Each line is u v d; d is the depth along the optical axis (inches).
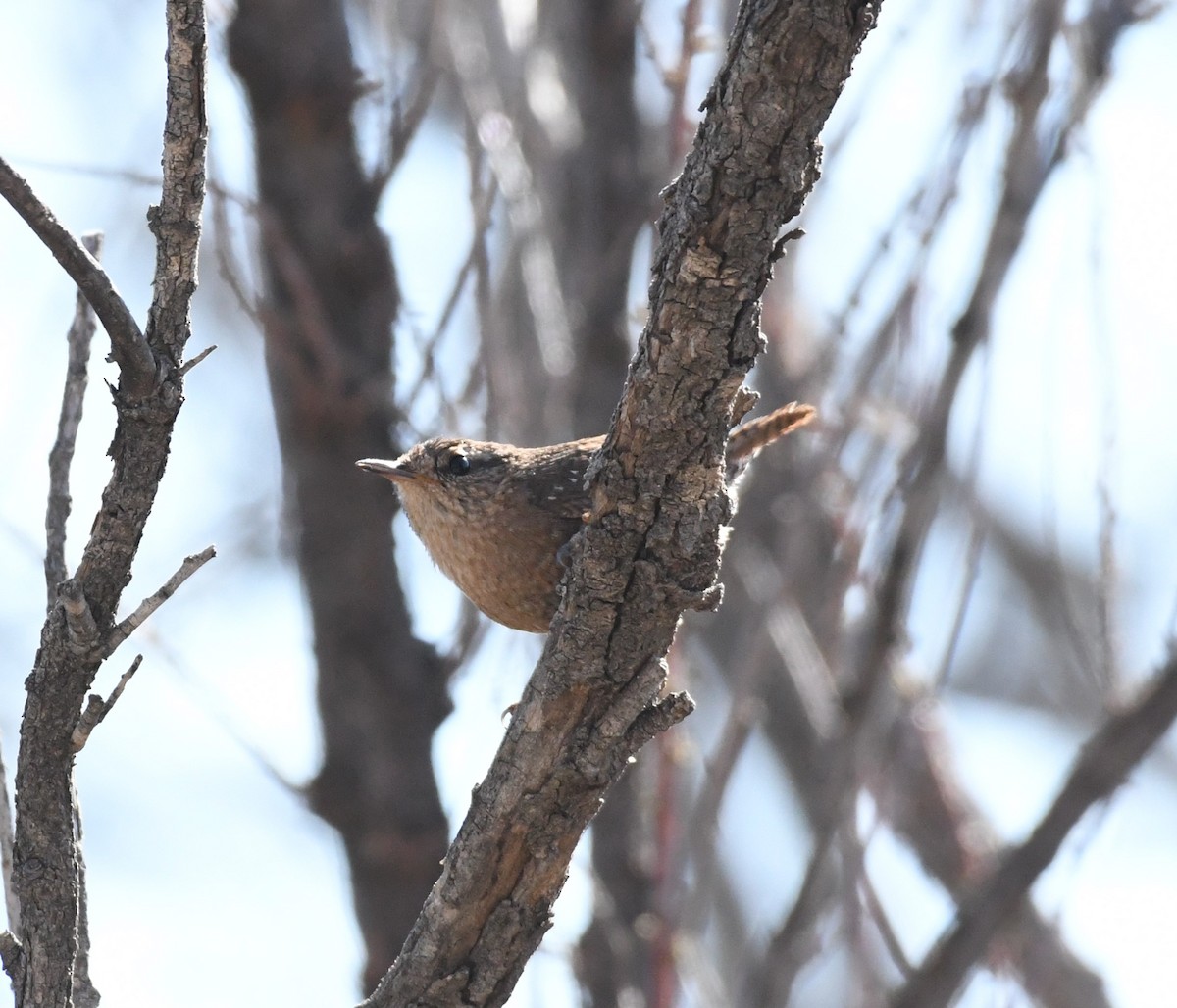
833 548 451.8
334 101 430.9
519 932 265.4
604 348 440.8
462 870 262.5
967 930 384.2
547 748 258.2
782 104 213.6
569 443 382.9
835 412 414.0
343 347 430.6
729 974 585.0
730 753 381.1
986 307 370.6
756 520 457.7
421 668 437.4
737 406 253.3
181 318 232.8
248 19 428.5
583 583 250.7
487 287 393.4
